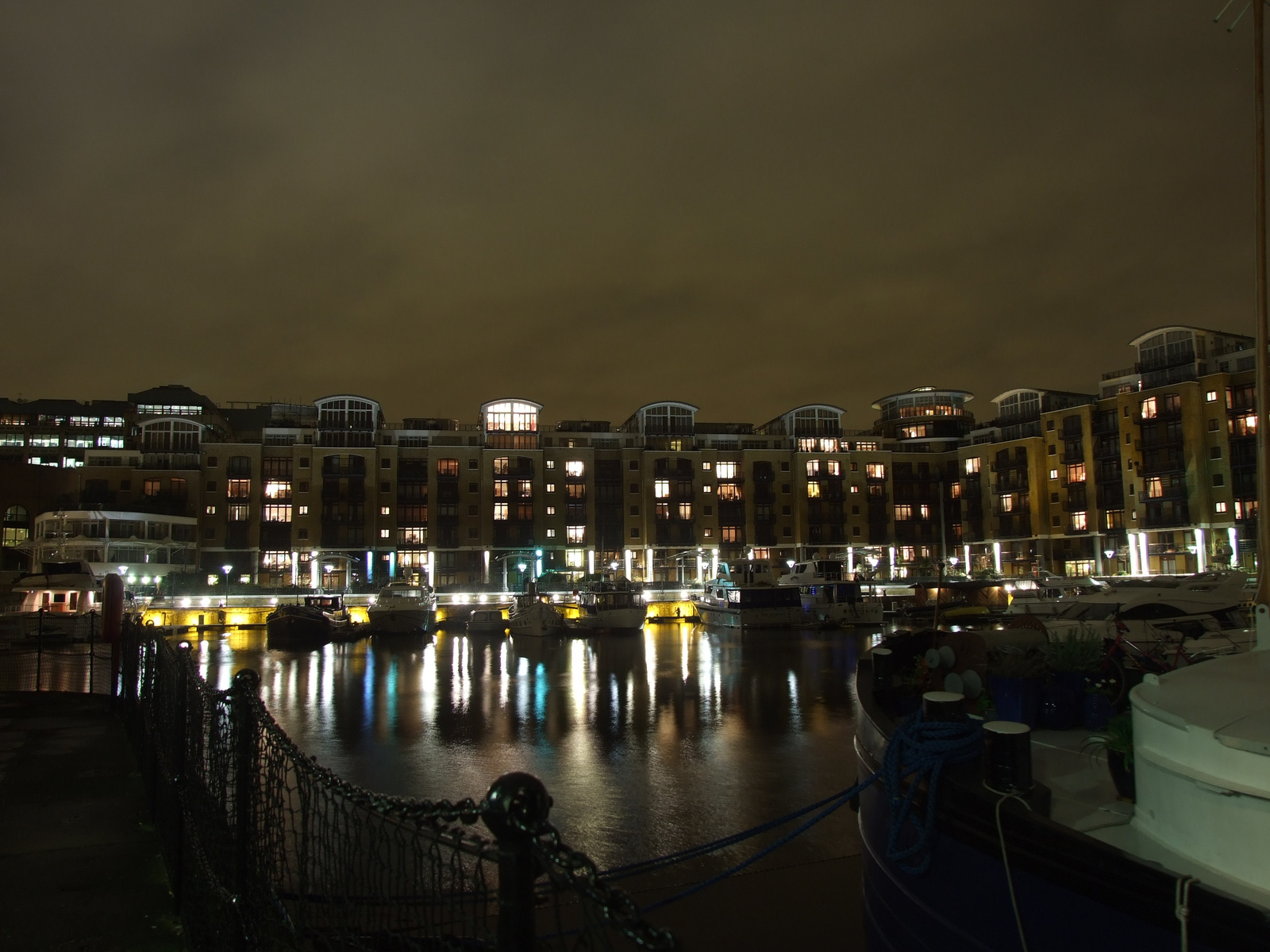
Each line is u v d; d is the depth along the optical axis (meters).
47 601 57.09
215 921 5.85
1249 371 74.19
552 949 2.55
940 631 9.42
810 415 105.00
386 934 3.71
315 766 4.38
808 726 23.16
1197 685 5.09
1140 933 4.08
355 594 80.81
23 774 12.15
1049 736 7.17
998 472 94.88
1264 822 4.05
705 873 11.66
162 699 9.27
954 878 5.35
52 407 106.19
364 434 92.62
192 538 85.12
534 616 60.03
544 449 95.88
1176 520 77.31
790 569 75.00
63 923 7.22
